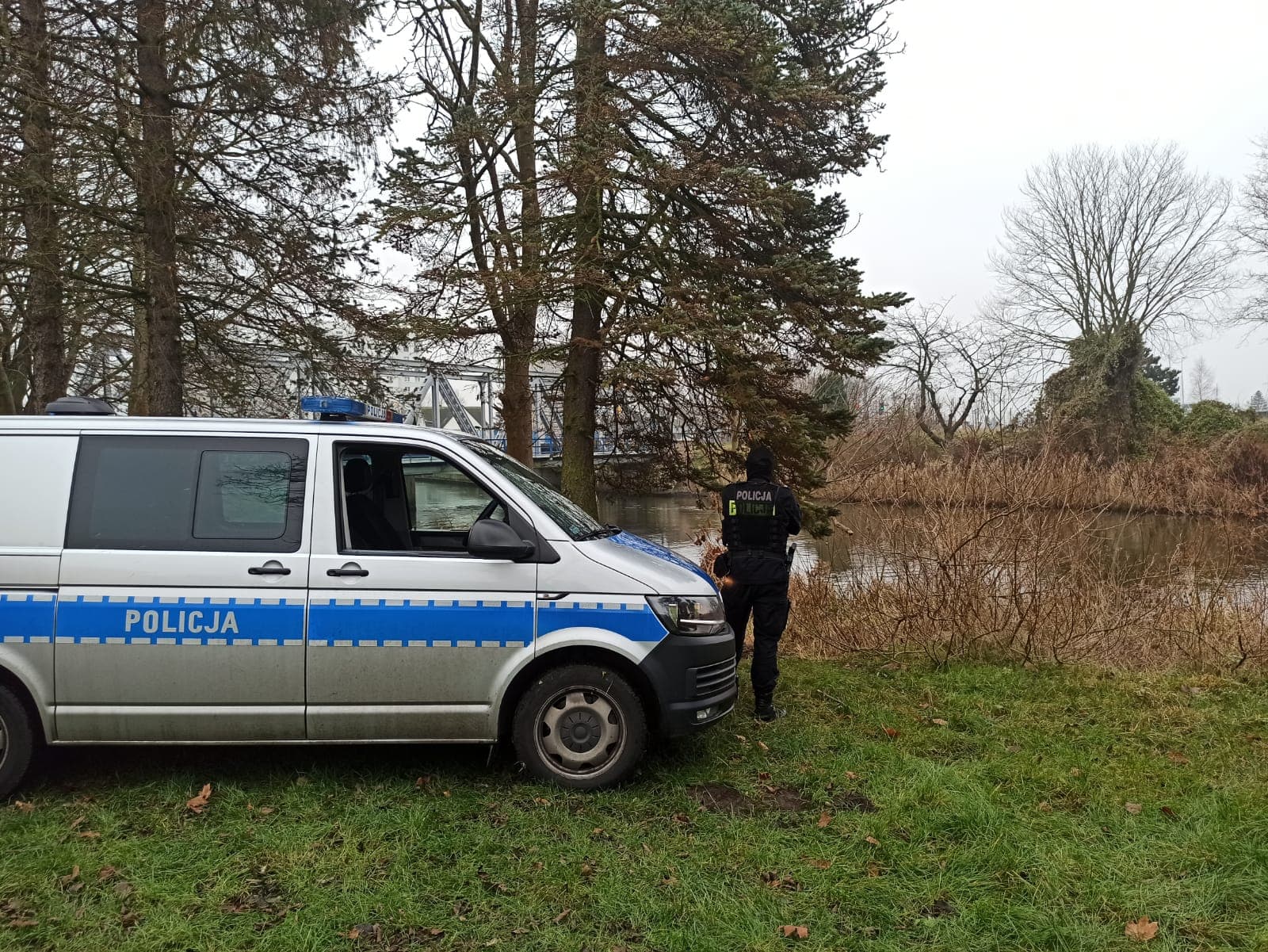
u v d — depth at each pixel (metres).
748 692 6.15
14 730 3.95
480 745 4.73
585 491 10.51
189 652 3.97
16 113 8.64
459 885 3.26
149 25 9.00
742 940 2.92
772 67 8.99
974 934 2.99
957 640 7.68
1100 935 2.96
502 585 4.14
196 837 3.62
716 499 11.38
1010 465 8.75
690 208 9.69
